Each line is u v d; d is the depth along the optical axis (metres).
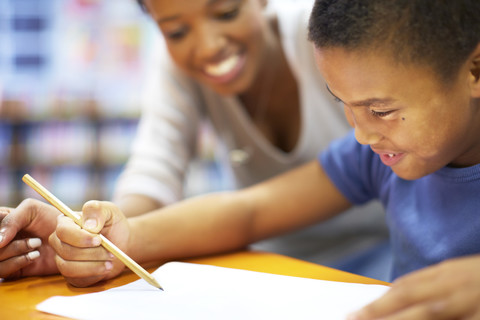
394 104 0.54
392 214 0.80
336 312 0.55
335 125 1.28
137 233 0.76
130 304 0.58
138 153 1.30
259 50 1.16
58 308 0.58
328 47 0.54
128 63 3.09
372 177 0.88
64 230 0.66
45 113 2.91
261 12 1.18
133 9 3.06
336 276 0.70
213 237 0.84
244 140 1.34
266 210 0.92
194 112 1.39
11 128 2.94
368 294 0.59
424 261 0.72
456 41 0.52
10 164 2.94
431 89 0.53
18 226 0.70
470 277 0.45
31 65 3.06
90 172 3.02
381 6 0.52
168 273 0.69
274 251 1.40
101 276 0.67
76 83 3.08
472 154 0.65
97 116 2.95
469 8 0.52
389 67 0.52
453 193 0.69
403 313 0.44
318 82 1.25
